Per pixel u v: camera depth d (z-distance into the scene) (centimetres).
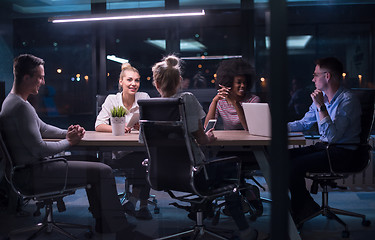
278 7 84
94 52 505
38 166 224
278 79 85
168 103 202
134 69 311
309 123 288
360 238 232
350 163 251
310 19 511
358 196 312
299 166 252
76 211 293
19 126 221
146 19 511
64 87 558
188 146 201
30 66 233
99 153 293
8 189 291
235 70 300
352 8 510
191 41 500
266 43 86
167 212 294
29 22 555
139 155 298
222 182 216
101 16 405
